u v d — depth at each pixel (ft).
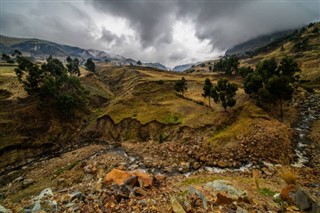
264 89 175.01
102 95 380.78
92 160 151.94
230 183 59.57
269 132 136.77
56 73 350.23
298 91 235.61
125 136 215.92
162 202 43.45
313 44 526.16
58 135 231.91
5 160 180.14
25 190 119.96
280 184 76.48
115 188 51.90
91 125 254.68
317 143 135.03
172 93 311.47
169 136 185.26
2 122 209.56
